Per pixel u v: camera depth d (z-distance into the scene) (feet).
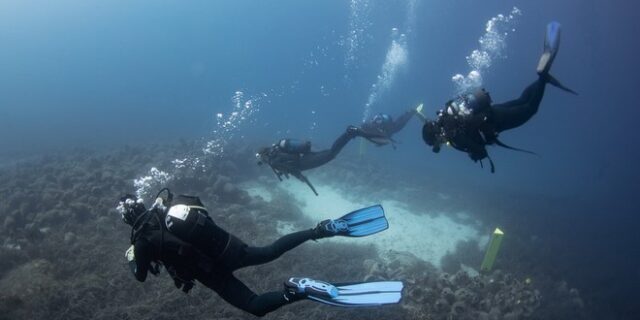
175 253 9.40
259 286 27.86
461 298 26.40
